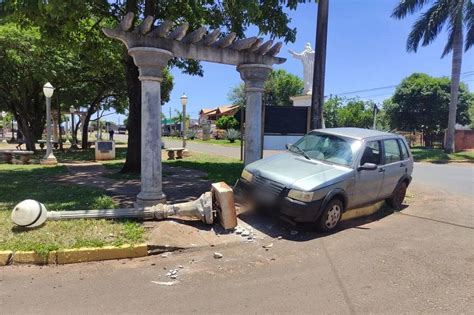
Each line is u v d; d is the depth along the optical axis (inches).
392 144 319.6
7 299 156.4
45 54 737.6
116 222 240.1
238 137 1626.5
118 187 377.4
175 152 758.5
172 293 164.2
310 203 240.5
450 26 1005.2
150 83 265.6
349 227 272.5
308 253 217.5
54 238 208.8
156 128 269.9
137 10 475.5
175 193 348.2
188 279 179.5
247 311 148.7
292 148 315.3
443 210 337.1
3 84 849.5
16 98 909.2
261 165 283.9
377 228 271.9
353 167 270.5
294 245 231.0
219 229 247.6
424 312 149.6
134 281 176.2
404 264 201.8
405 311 150.3
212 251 218.2
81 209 271.0
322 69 384.5
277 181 253.1
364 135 301.9
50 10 290.7
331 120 1873.8
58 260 194.2
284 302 156.8
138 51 256.2
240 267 195.5
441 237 253.0
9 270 185.9
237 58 323.9
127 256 204.8
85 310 148.2
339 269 193.9
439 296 164.1
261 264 200.1
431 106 1382.9
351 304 155.6
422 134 1456.7
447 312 149.9
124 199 317.4
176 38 273.0
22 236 211.0
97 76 920.3
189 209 250.2
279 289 169.5
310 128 392.8
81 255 197.5
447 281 180.2
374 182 288.2
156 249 213.0
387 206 334.3
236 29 462.6
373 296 163.3
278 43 337.1
